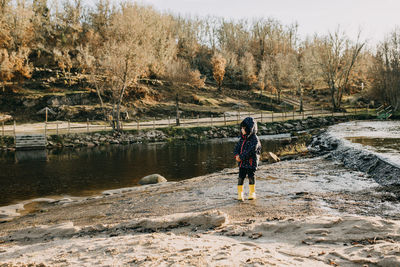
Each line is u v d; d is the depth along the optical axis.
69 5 77.06
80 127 33.00
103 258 3.43
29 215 8.50
